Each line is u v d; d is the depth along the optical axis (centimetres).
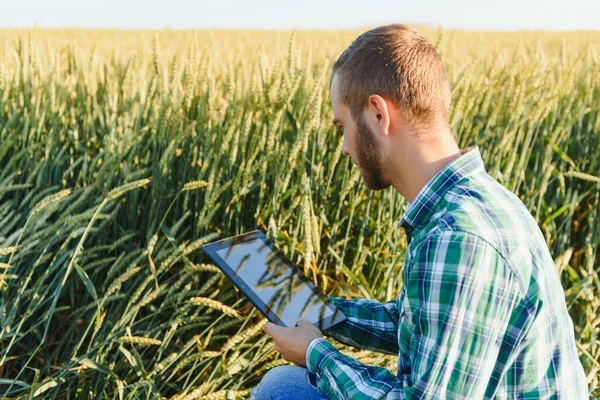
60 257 246
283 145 299
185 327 230
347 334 182
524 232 133
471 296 125
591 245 316
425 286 128
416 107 139
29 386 201
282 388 169
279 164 289
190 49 325
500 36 1983
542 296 130
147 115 329
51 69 349
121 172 298
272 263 190
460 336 126
